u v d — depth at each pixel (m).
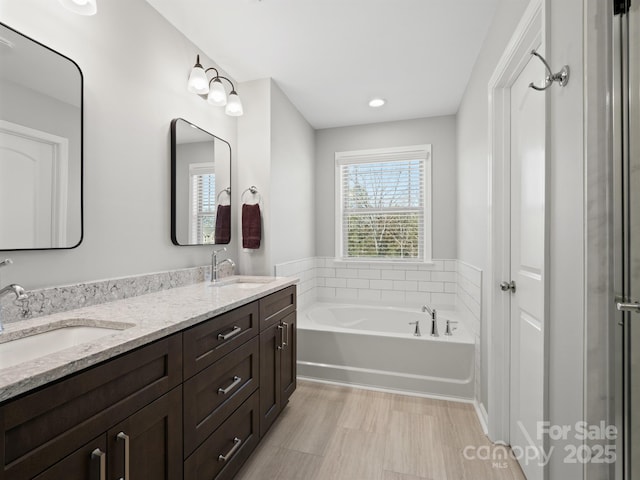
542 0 1.10
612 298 0.80
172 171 1.87
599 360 0.82
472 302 2.34
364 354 2.46
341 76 2.49
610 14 0.80
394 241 3.46
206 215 2.18
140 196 1.66
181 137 1.94
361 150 3.50
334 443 1.75
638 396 0.76
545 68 1.15
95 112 1.42
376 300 3.46
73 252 1.32
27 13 1.17
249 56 2.22
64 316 1.15
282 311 1.97
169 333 1.02
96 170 1.42
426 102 2.96
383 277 3.44
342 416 2.03
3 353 0.93
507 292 1.70
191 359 1.13
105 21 1.47
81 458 0.75
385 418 2.00
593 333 0.83
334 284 3.57
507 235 1.69
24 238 1.14
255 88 2.53
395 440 1.78
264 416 1.70
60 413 0.70
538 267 1.34
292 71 2.41
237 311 1.45
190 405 1.13
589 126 0.83
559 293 1.03
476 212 2.21
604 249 0.81
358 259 3.55
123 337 0.89
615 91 0.78
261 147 2.52
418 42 2.05
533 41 1.31
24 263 1.15
